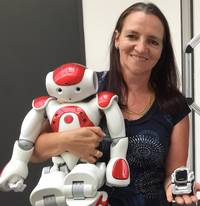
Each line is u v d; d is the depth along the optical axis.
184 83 1.34
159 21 1.07
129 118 1.10
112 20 1.97
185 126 1.15
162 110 1.12
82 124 1.03
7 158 2.07
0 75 2.03
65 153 1.04
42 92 2.04
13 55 2.02
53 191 0.98
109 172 1.02
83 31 1.99
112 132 1.04
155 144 1.08
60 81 1.02
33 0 1.99
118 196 1.08
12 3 1.98
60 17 1.99
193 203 1.05
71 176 0.98
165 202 1.12
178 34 1.91
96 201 0.99
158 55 1.08
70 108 1.04
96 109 1.05
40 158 1.08
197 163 1.96
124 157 1.05
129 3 1.95
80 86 1.02
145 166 1.09
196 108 1.34
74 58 2.01
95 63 2.01
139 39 1.05
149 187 1.09
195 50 1.87
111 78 1.15
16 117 2.06
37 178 2.03
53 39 2.01
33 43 2.01
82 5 1.98
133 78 1.12
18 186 1.04
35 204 1.00
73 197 0.98
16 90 2.04
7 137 2.07
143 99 1.13
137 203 1.08
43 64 2.02
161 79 1.17
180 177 1.04
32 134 1.06
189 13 1.75
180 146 1.13
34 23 2.00
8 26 2.00
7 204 2.10
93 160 1.02
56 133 1.03
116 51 1.14
